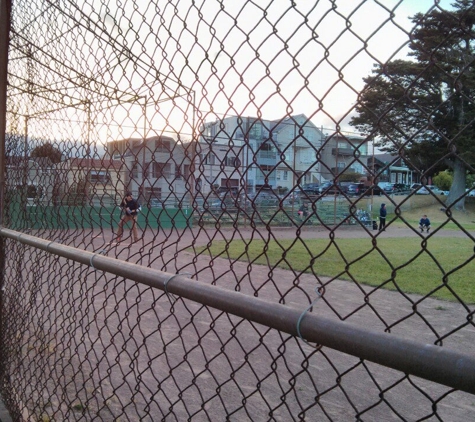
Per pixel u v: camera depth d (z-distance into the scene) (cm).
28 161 289
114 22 196
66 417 249
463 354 78
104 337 464
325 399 345
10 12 281
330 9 102
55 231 254
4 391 302
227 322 548
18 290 312
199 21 147
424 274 948
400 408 334
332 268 980
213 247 1133
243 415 317
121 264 176
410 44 84
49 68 262
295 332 106
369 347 89
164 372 390
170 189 163
